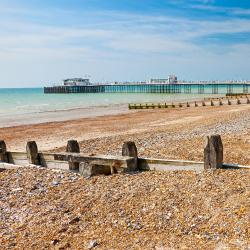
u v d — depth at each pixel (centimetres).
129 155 736
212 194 579
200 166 682
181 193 598
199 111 3484
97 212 580
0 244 511
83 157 759
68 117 3509
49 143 1758
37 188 708
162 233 503
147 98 7869
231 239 468
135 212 564
